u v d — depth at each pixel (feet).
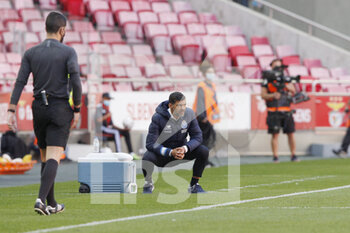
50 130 69.82
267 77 163.32
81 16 233.76
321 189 101.35
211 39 232.32
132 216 70.28
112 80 179.32
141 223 64.69
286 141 194.08
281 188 103.09
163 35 225.56
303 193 94.73
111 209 76.79
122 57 192.34
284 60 232.32
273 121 165.58
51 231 59.62
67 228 61.41
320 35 283.18
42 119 69.62
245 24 251.60
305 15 284.82
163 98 180.65
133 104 178.40
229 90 101.14
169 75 194.18
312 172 136.98
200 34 239.09
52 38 71.00
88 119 171.12
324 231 59.62
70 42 202.18
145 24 229.45
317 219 67.31
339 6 278.87
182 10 254.88
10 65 185.06
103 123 166.71
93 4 234.38
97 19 230.48
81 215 71.20
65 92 69.77
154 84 183.73
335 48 238.68
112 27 232.53
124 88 181.98
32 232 59.11
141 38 228.02
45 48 70.08
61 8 236.84
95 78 177.68
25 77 70.44
